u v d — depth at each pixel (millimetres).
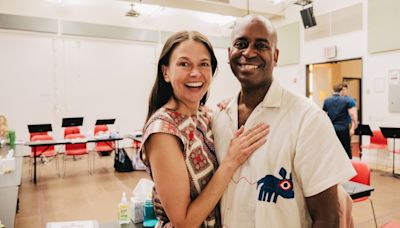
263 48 1097
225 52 10258
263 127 1102
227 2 7328
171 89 1258
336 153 992
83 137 6301
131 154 7801
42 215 3953
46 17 7781
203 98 1412
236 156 1093
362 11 6691
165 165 1065
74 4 8086
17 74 7590
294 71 8438
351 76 9508
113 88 8711
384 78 6348
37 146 5863
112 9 8531
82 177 5820
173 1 7074
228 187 1126
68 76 8148
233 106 1232
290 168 1038
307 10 7504
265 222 1030
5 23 7324
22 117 7688
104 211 4086
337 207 1002
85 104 8383
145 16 8953
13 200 2350
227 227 1112
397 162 6234
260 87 1146
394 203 4184
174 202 1059
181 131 1147
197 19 9766
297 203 1049
